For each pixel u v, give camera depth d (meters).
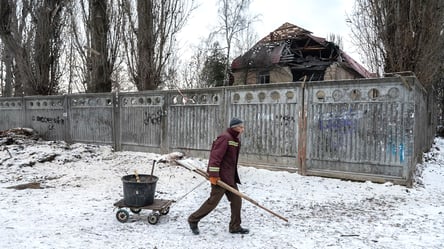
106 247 4.29
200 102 10.12
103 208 6.00
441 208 5.95
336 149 7.91
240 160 9.34
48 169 9.60
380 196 6.67
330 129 7.96
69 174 9.00
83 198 6.67
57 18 16.06
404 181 7.15
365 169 7.61
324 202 6.41
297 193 7.03
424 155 12.12
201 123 10.08
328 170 8.02
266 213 5.79
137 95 11.48
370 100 7.48
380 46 10.53
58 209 5.91
